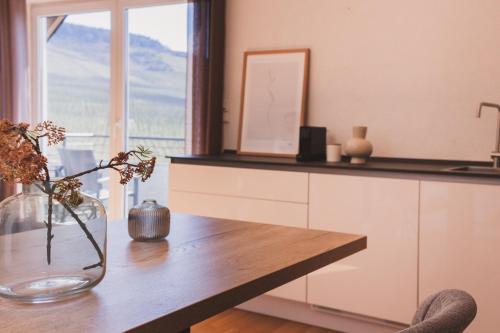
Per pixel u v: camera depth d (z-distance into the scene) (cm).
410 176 305
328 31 391
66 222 122
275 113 408
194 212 382
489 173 283
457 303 103
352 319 336
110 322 104
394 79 370
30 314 108
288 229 196
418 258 305
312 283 338
